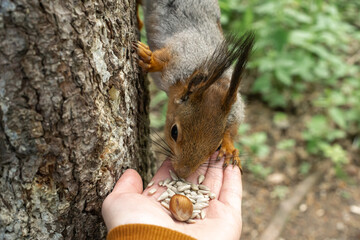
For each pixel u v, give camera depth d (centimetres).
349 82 75
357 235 59
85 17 28
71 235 31
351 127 73
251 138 69
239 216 33
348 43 88
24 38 26
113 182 32
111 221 29
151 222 28
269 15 73
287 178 66
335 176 67
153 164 43
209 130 35
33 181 29
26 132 27
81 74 28
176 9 42
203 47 40
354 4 94
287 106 78
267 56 75
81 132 29
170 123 36
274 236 58
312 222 60
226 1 73
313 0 76
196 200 34
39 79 27
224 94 36
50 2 26
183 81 38
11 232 29
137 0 43
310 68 75
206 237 30
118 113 32
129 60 34
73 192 30
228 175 37
